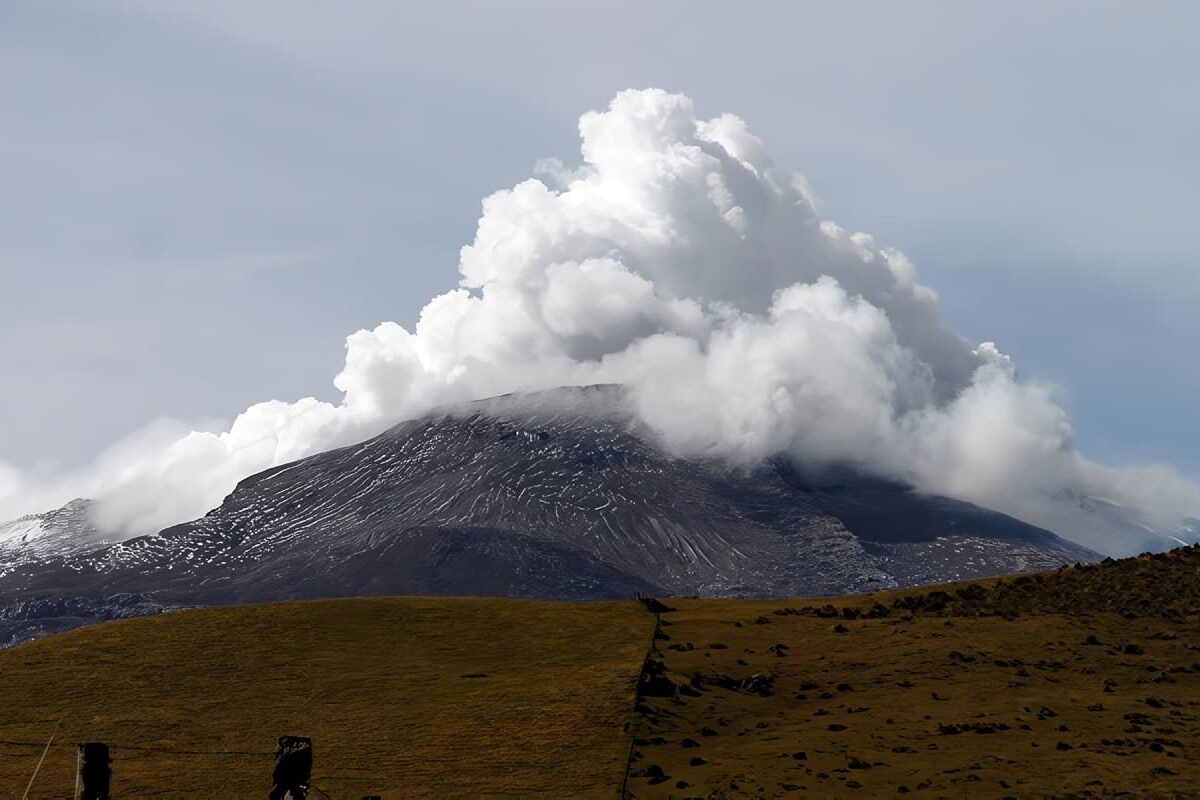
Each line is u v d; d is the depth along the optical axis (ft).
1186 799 197.16
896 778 216.33
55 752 257.75
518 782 226.58
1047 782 209.56
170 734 266.98
